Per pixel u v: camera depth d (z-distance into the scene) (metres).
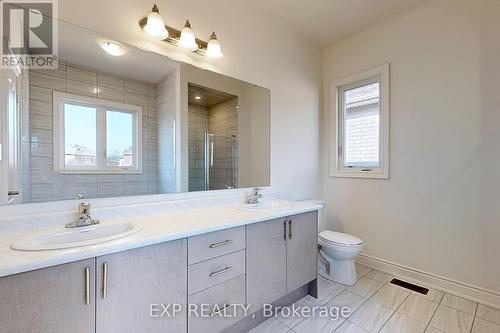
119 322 0.98
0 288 0.76
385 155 2.35
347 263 2.13
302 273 1.82
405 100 2.22
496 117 1.75
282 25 2.40
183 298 1.17
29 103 1.20
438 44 2.02
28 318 0.80
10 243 0.98
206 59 1.86
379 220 2.42
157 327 1.09
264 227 1.55
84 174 1.35
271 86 2.32
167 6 1.63
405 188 2.23
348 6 2.15
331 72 2.82
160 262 1.09
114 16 1.44
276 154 2.38
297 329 1.54
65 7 1.30
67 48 1.31
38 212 1.20
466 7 1.88
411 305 1.79
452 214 1.96
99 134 1.40
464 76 1.89
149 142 1.59
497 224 1.76
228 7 1.97
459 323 1.58
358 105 2.65
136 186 1.54
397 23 2.27
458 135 1.92
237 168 2.06
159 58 1.63
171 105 1.69
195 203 1.77
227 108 1.99
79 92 1.34
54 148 1.26
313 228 1.93
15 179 1.16
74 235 1.16
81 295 0.89
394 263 2.30
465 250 1.90
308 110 2.70
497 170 1.75
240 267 1.42
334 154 2.79
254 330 1.54
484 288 1.80
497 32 1.75
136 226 1.22
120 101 1.48
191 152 1.79
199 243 1.23
